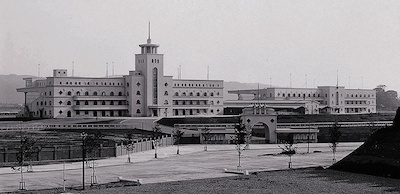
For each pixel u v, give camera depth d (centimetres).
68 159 12825
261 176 10338
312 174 10569
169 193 8450
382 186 9100
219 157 14300
